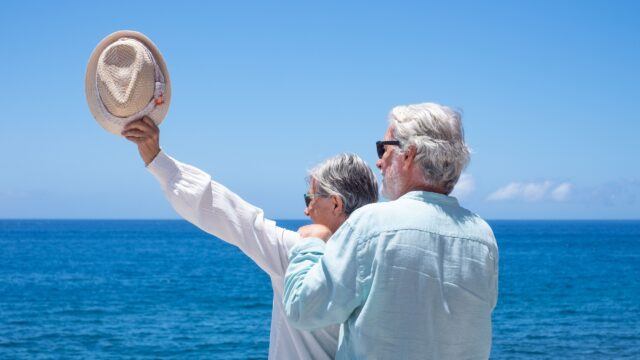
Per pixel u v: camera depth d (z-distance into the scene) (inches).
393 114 89.8
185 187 99.3
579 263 2279.8
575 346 662.5
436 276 80.9
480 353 85.0
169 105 100.6
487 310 85.7
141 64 95.2
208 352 671.1
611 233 6338.6
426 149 84.6
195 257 2691.9
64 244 3811.5
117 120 96.5
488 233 87.1
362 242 81.4
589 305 1069.8
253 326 848.9
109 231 6619.1
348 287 81.1
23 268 2071.9
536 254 2881.4
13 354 665.0
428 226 82.1
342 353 85.7
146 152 99.9
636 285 1459.2
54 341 740.7
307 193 102.8
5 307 1095.0
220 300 1174.3
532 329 789.9
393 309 79.7
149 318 938.1
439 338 81.2
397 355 79.6
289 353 100.3
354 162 100.2
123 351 679.7
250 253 101.2
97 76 97.0
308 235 93.4
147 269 2039.9
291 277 86.5
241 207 101.7
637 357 598.5
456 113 88.4
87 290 1386.6
